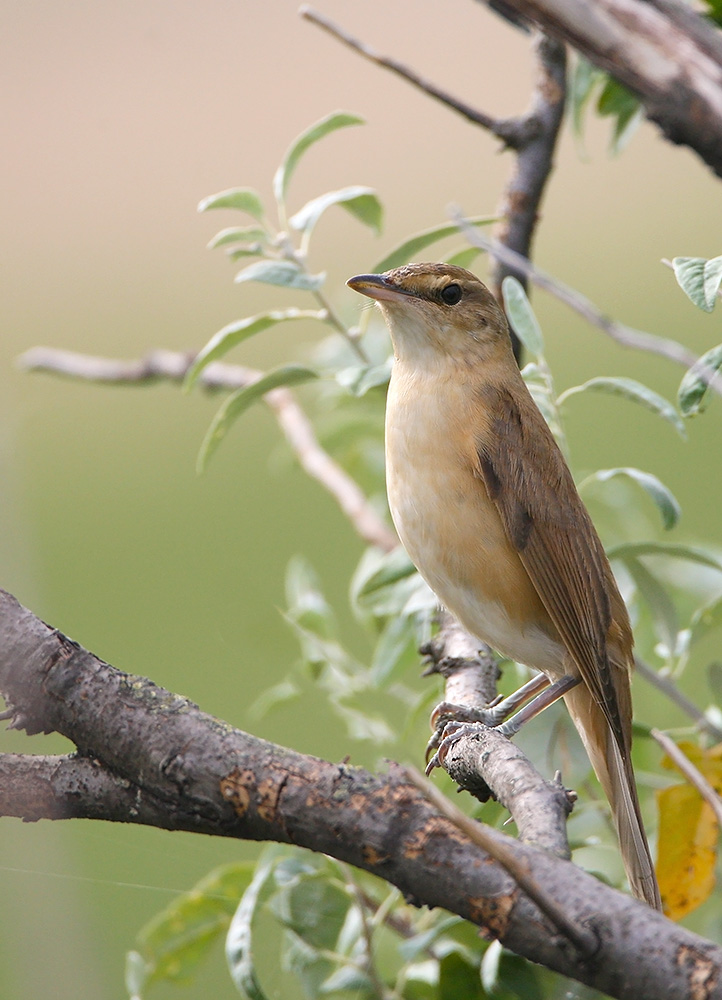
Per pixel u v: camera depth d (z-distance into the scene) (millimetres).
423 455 7766
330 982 7145
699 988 3695
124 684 4676
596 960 3834
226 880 7551
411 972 7426
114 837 7074
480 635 7926
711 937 7879
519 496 7625
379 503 10977
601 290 23328
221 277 26438
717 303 6820
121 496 19469
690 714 7637
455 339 8008
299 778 4352
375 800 4258
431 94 8539
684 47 4734
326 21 7676
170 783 4477
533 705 7355
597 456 16297
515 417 7832
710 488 15336
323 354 10711
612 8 4750
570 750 7859
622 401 17625
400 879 4188
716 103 4699
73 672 4707
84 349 22531
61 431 21938
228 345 8453
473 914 4059
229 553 17172
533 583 7594
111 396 23656
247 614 10594
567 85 9000
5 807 4707
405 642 8352
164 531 18281
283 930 8195
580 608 7609
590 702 7805
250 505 19000
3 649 4766
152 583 16406
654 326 20516
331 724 11617
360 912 7117
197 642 14570
